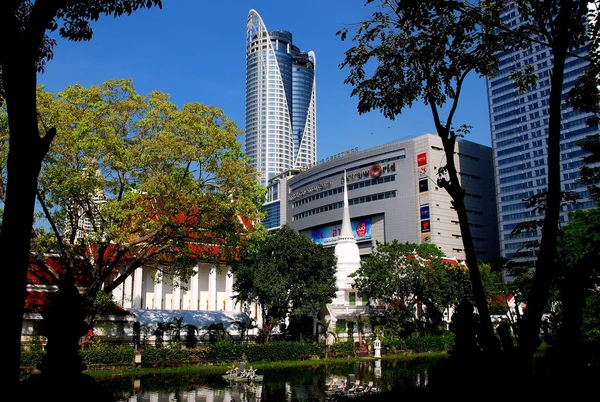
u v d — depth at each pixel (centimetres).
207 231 3991
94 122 3631
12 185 1123
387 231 13588
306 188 16162
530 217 11888
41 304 4331
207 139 3881
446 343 6297
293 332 6138
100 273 3956
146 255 4269
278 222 18212
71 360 1238
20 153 1134
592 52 1928
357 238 14325
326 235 15312
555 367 1575
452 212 13200
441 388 1648
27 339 4266
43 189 3516
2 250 1091
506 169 12506
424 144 13250
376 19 2047
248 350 4831
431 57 1941
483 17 1872
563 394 1480
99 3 1548
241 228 4122
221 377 3831
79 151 3572
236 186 3994
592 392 1487
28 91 1158
